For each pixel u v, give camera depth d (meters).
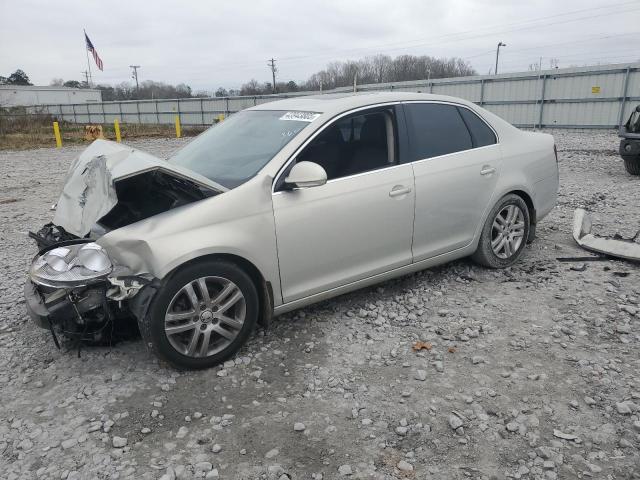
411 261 4.41
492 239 5.03
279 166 3.70
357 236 4.01
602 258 5.35
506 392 3.17
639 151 10.01
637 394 3.08
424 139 4.44
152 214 3.57
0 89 68.50
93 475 2.58
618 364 3.43
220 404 3.14
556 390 3.17
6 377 3.47
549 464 2.56
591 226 6.29
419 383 3.30
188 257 3.24
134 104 47.31
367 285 4.24
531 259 5.41
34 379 3.44
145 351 3.73
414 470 2.57
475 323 4.07
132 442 2.82
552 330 3.91
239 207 3.46
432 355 3.63
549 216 7.20
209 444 2.79
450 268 5.20
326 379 3.37
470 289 4.71
